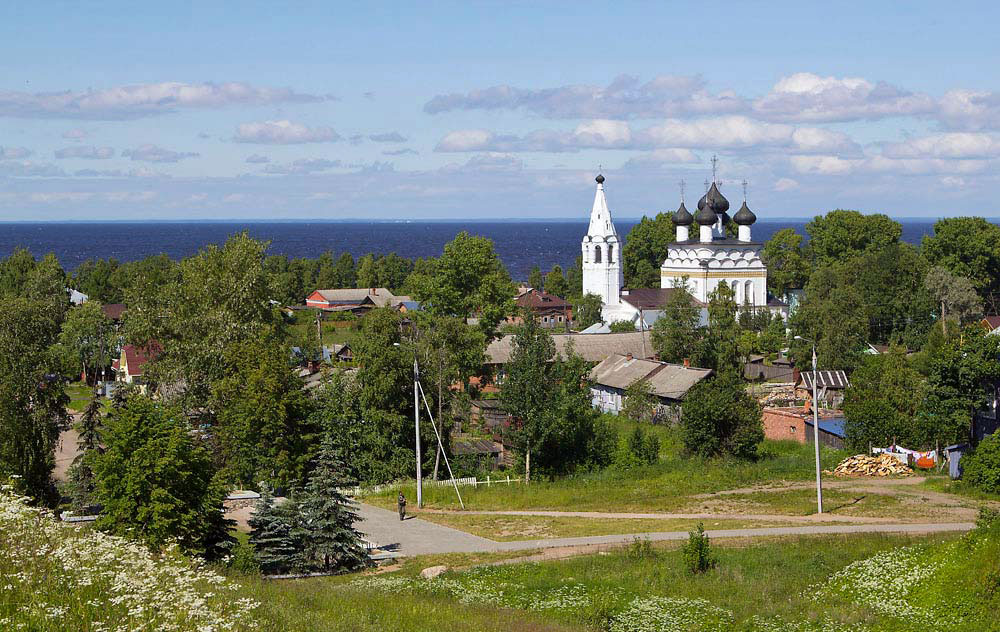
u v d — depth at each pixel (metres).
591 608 34.38
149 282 79.38
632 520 53.16
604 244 146.75
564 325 155.38
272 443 62.59
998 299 157.00
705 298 145.62
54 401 68.44
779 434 83.06
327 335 150.38
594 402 98.69
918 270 138.62
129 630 17.75
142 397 41.66
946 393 69.56
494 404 86.94
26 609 17.94
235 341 73.12
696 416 70.81
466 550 46.34
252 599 23.94
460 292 113.19
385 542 48.59
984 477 58.88
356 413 66.75
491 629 28.88
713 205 154.38
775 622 33.22
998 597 32.16
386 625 27.06
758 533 48.00
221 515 40.94
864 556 41.62
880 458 67.31
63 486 55.84
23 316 76.00
